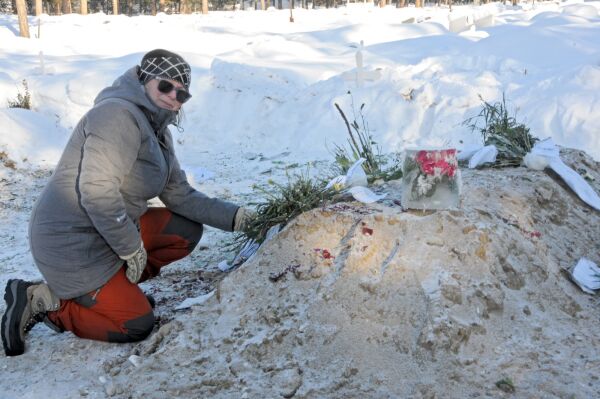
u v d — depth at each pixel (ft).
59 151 27.58
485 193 11.87
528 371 8.57
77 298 10.21
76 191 9.83
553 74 29.40
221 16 101.60
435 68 33.01
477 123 26.03
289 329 9.43
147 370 9.40
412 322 9.10
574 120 24.72
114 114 9.68
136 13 179.01
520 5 91.71
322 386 8.58
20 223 18.71
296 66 39.29
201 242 15.87
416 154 10.46
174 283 13.24
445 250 9.81
